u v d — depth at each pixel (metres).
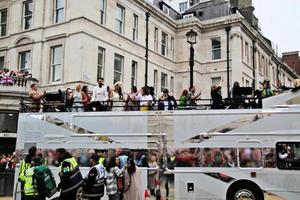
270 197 12.08
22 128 14.43
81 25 26.22
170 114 13.30
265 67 45.94
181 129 13.10
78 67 25.75
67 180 10.69
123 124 13.61
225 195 12.41
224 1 40.72
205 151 12.80
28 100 23.92
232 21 37.94
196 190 12.61
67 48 26.72
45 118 14.32
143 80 32.91
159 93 35.19
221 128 12.82
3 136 23.91
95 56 27.14
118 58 30.38
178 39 39.19
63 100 16.66
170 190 12.77
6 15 31.39
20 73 25.42
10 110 24.02
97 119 13.86
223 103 13.47
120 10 31.34
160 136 13.21
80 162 13.63
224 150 12.66
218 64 38.34
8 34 30.52
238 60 37.16
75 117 14.06
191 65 19.22
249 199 12.23
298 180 11.95
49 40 27.89
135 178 12.30
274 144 12.33
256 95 14.23
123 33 31.16
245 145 12.53
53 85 26.78
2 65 30.64
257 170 12.30
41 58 27.97
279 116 12.47
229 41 38.09
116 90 16.47
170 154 13.01
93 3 27.48
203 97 38.47
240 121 12.73
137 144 13.33
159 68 35.75
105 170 11.83
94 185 10.69
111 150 13.49
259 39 42.75
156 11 35.59
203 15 41.44
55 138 14.05
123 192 12.10
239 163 12.47
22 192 11.08
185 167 12.81
